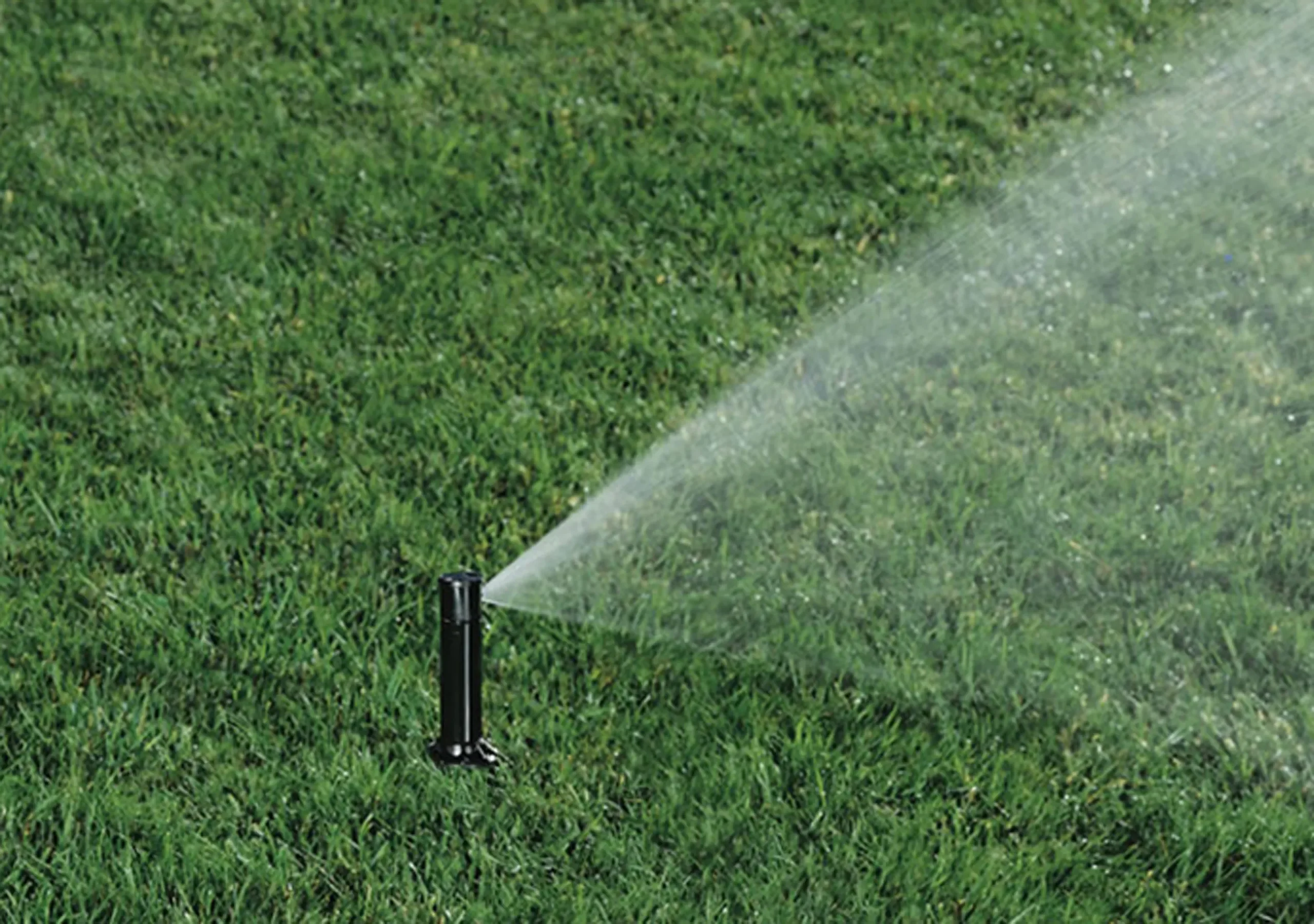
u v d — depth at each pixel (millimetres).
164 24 28688
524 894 13445
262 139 25750
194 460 18609
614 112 26750
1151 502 18453
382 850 13648
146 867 13453
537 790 14352
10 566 16891
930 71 28156
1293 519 17953
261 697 15297
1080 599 17141
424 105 26891
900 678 15812
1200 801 14523
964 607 16875
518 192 24688
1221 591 17188
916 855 13703
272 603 16328
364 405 19734
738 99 27125
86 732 14719
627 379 20703
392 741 14875
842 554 17656
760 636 16469
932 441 19609
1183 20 29312
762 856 13797
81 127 25781
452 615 13898
